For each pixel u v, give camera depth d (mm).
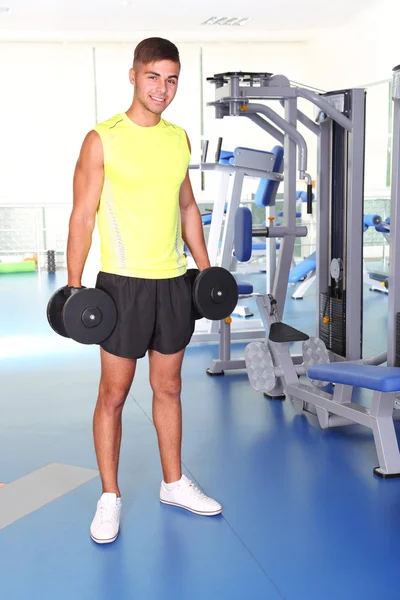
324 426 2902
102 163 1892
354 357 3477
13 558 1948
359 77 8148
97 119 8914
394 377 2393
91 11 7359
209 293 2066
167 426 2184
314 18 7848
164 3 7113
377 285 6531
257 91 3256
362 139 3320
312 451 2686
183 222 2160
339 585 1801
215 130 9289
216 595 1763
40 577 1854
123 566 1899
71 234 1928
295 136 3324
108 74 8852
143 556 1947
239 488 2369
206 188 9367
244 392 3457
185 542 2020
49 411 3205
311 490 2348
